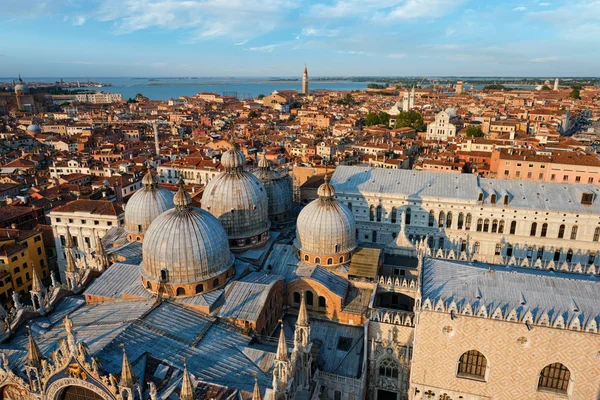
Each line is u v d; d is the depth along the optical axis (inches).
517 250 3678.6
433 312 2043.6
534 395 2010.3
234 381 2022.6
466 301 2065.7
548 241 3582.7
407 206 3814.0
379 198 3858.3
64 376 1791.3
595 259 3513.8
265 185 3617.1
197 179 6717.5
